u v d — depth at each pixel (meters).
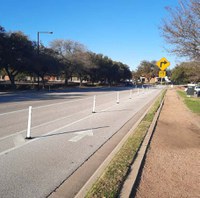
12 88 38.16
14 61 36.38
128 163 5.73
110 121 11.91
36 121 10.95
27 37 39.41
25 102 19.05
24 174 5.12
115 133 9.34
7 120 10.90
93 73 74.75
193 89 33.84
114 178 4.85
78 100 22.41
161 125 11.41
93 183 4.63
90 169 5.59
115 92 39.66
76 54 58.12
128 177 5.03
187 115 14.86
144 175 5.31
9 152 6.44
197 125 11.84
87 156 6.45
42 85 47.28
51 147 7.07
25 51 37.75
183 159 6.55
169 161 6.31
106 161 6.03
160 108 17.84
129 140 7.90
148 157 6.54
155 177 5.23
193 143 8.41
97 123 11.21
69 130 9.41
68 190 4.56
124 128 10.39
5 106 16.00
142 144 7.64
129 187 4.57
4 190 4.43
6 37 35.72
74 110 15.27
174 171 5.64
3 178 4.89
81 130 9.52
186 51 11.67
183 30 11.30
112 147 7.41
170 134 9.60
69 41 57.69
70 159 6.16
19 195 4.29
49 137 8.20
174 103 22.67
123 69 107.31
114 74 90.44
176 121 12.79
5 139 7.68
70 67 57.78
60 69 48.44
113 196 4.13
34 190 4.49
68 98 24.33
